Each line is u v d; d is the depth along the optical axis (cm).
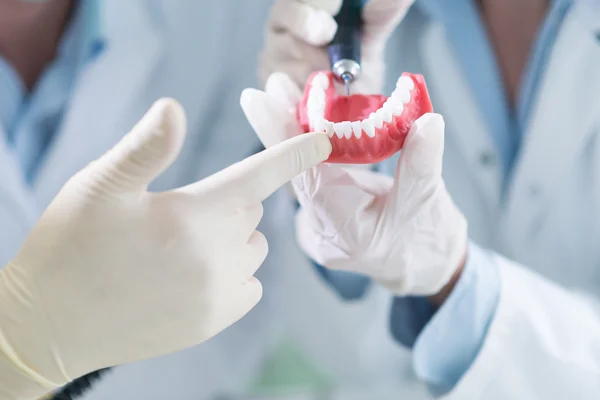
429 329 97
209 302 73
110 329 72
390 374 152
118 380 137
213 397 152
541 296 103
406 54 133
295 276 150
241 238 74
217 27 140
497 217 133
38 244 71
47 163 127
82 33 131
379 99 78
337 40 94
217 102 145
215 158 145
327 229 85
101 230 69
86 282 70
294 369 157
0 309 72
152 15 137
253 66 142
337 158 72
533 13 123
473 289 96
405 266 87
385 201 82
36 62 130
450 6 125
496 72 126
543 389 96
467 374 97
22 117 129
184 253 71
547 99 121
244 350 151
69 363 74
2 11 122
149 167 66
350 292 125
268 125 78
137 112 135
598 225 128
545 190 126
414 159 73
